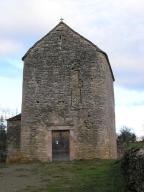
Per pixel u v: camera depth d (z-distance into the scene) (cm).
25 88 3105
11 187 1923
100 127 2961
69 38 3114
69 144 2972
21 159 3011
